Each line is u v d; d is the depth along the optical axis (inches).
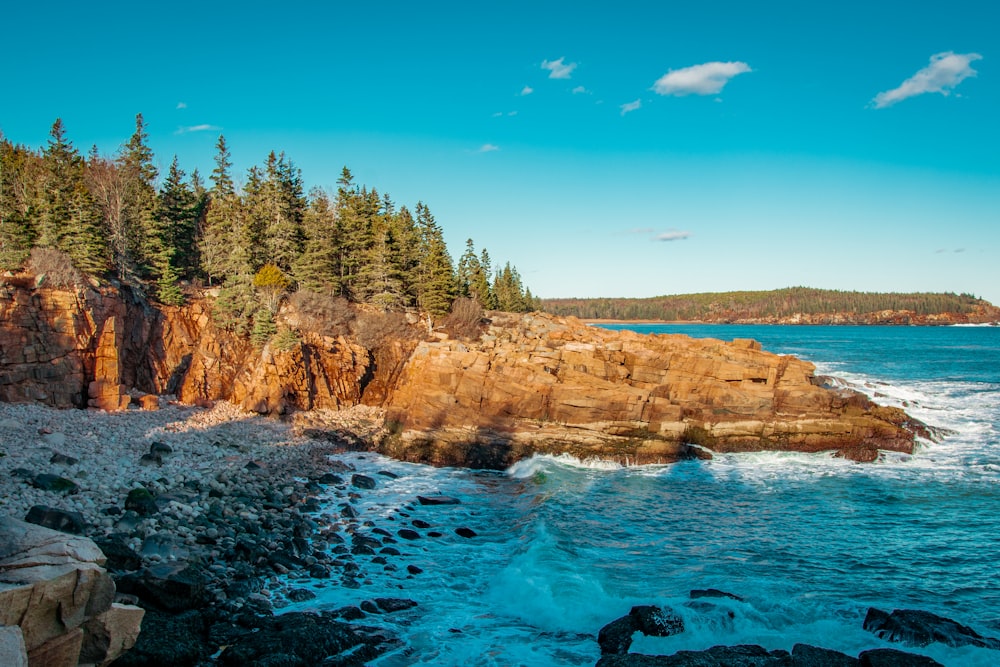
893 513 1093.8
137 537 812.0
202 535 848.3
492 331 2508.6
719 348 1899.6
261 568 796.6
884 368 3248.0
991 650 634.8
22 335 1425.9
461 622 705.0
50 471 1006.4
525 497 1210.6
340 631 647.8
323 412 1815.9
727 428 1531.7
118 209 1876.2
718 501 1173.7
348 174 3134.8
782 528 1021.2
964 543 948.0
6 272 1512.1
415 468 1433.3
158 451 1226.0
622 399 1544.0
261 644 593.6
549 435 1493.6
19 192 2016.5
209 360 1852.9
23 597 409.1
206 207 2773.1
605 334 2701.8
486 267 4116.6
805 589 787.4
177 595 658.2
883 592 782.5
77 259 1622.8
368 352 2066.9
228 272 2181.3
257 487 1128.8
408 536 964.0
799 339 6781.5
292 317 2014.0
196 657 582.9
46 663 428.8
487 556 904.3
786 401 1610.5
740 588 785.6
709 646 647.1
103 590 468.8
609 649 638.5
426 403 1577.3
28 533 455.5
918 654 617.6
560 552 898.7
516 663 622.5
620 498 1192.2
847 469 1385.3
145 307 1844.2
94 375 1529.3
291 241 2343.8
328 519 1026.1
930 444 1537.9
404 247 2827.3
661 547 935.0
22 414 1320.1
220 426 1535.4
